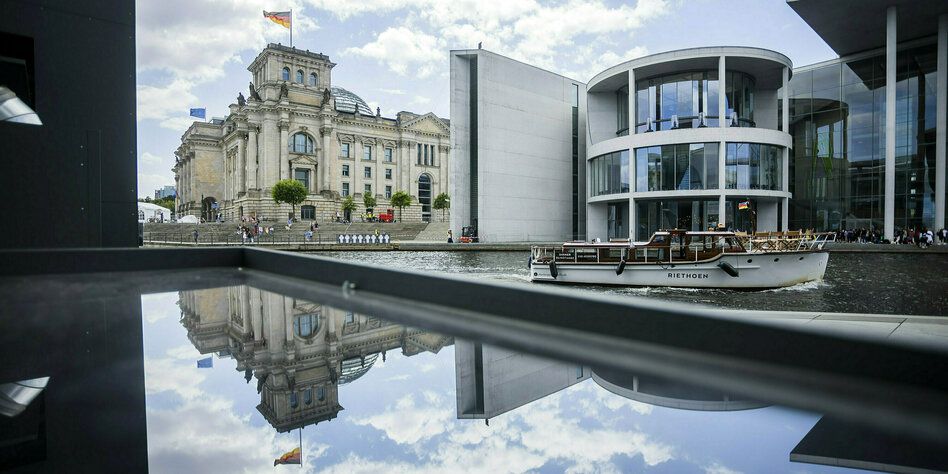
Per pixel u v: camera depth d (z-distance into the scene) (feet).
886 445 3.32
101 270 14.40
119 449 3.76
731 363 5.02
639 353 5.57
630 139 117.91
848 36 118.93
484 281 7.94
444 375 5.54
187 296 10.57
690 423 3.92
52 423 4.28
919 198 115.75
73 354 6.37
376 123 258.78
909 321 16.93
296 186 206.18
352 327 7.70
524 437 3.99
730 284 56.80
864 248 97.35
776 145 113.19
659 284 59.82
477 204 134.92
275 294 10.75
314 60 246.68
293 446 3.95
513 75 142.10
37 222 15.03
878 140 121.29
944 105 107.96
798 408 3.93
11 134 14.60
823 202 128.67
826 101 129.08
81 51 16.03
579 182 159.02
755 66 113.29
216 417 4.63
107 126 16.46
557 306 6.81
